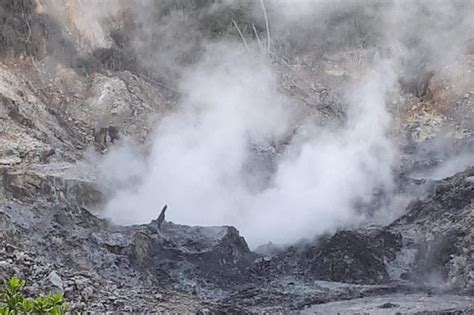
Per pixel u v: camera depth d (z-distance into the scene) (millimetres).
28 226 43812
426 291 44125
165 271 46656
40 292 30422
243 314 34656
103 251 44188
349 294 43688
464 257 46812
